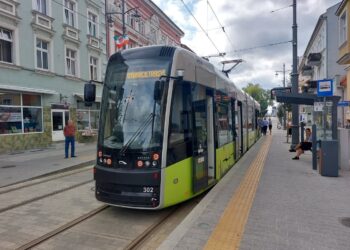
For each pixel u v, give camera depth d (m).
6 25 16.27
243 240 4.44
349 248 4.20
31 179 10.03
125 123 6.15
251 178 8.64
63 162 13.14
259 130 29.03
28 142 17.62
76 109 21.86
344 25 17.34
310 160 12.48
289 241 4.41
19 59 17.03
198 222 5.13
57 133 20.03
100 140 6.34
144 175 5.70
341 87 23.41
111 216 6.24
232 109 10.91
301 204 6.19
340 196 6.80
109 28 26.17
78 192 8.20
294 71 17.39
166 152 5.85
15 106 16.97
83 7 22.70
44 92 18.55
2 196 7.91
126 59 6.59
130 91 6.31
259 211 5.73
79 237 5.20
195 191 6.66
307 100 12.55
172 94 6.12
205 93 7.63
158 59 6.33
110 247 4.81
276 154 14.65
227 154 9.62
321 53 32.94
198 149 6.91
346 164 10.15
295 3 17.30
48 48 19.44
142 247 4.84
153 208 5.68
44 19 18.81
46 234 5.29
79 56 22.27
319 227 4.95
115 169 5.95
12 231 5.48
